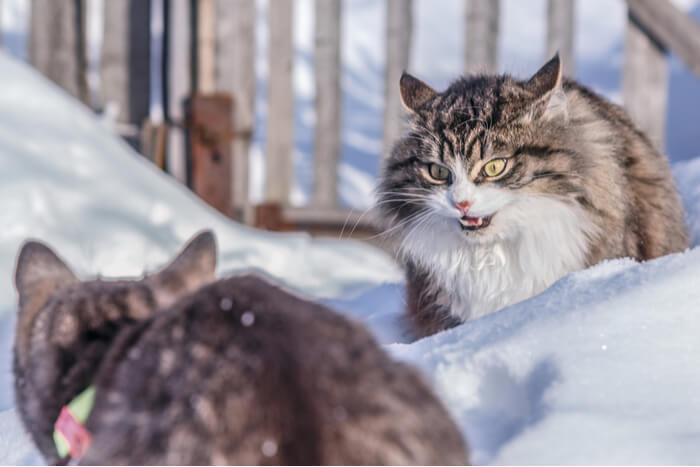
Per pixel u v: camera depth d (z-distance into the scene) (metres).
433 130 3.61
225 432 1.45
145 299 2.00
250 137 6.87
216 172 6.71
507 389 2.27
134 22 6.76
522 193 3.40
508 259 3.53
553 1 6.69
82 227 5.25
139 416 1.55
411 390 1.58
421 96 3.89
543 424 1.96
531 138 3.42
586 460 1.80
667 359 2.14
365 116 11.75
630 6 6.60
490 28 6.78
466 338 2.50
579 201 3.45
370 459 1.42
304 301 1.73
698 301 2.34
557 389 2.08
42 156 5.64
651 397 2.00
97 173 5.80
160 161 6.74
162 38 6.79
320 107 6.95
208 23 6.67
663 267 2.56
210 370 1.52
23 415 2.14
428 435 1.53
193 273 2.11
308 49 13.35
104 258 5.02
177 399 1.51
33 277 2.21
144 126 6.75
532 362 2.25
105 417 1.64
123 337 1.81
